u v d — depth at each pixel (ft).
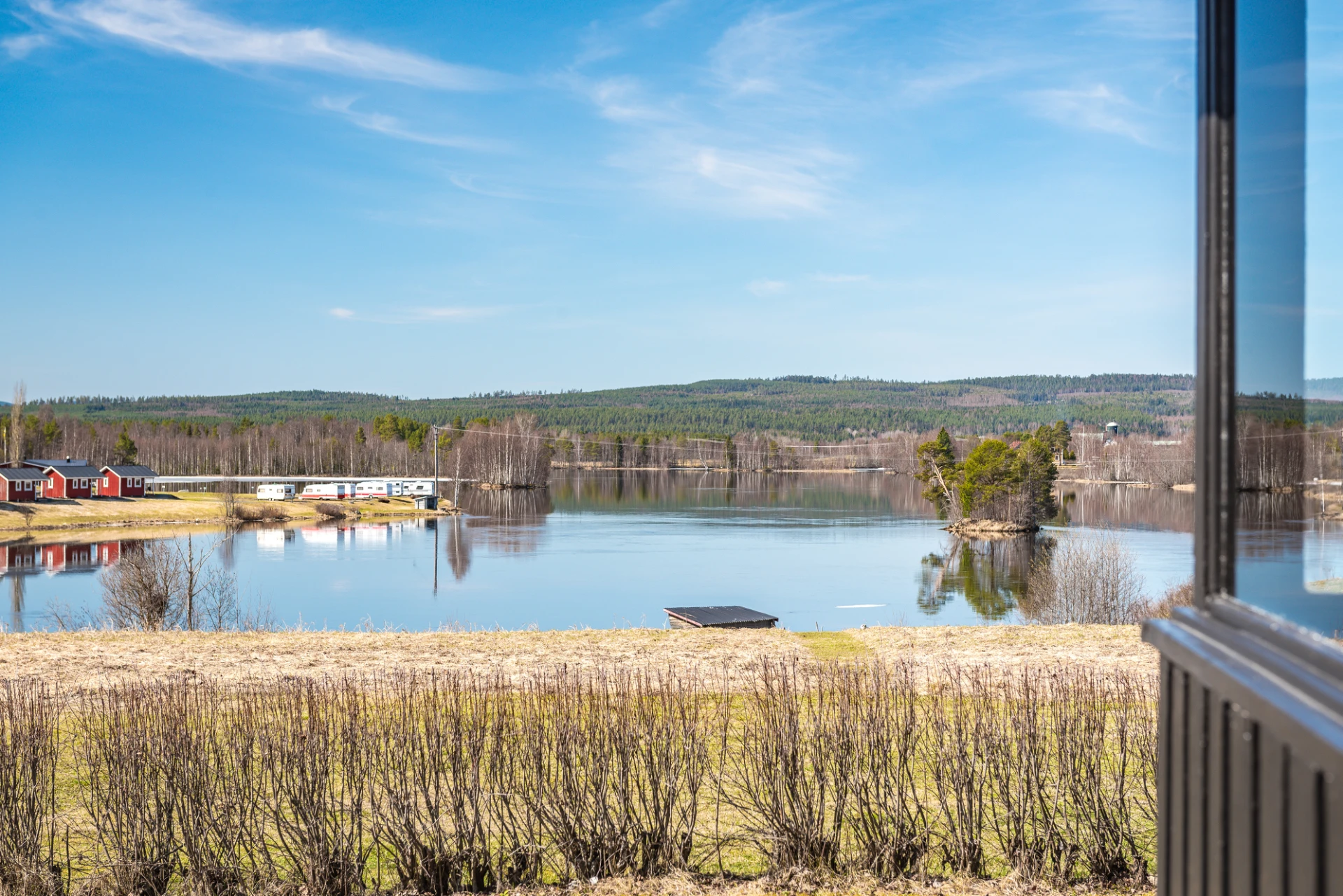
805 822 23.04
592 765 23.66
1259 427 7.70
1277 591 7.50
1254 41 7.63
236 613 111.34
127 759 22.39
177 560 95.96
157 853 21.74
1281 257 7.56
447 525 251.39
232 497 253.44
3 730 22.89
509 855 22.75
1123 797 22.94
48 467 274.98
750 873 23.07
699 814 26.12
